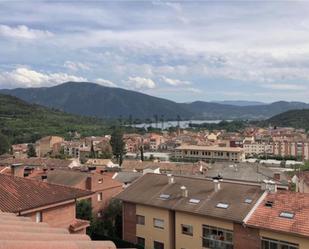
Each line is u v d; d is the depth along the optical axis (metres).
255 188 40.22
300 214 34.22
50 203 28.33
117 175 75.62
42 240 8.18
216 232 38.00
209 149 191.38
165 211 41.91
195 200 40.88
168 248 41.59
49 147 199.62
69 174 56.56
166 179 47.47
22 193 28.48
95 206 53.38
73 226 29.16
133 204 45.06
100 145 197.50
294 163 156.00
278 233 33.53
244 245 35.78
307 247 31.83
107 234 48.22
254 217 35.72
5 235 8.02
